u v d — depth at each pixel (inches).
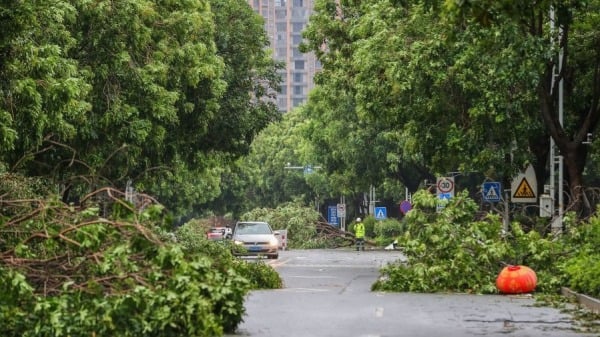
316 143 3395.7
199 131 1977.1
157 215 701.9
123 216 708.0
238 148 2292.1
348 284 1346.0
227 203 5354.3
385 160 3036.4
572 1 987.9
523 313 854.5
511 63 1365.7
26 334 617.3
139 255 717.3
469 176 2901.1
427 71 1555.1
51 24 1257.4
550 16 1521.9
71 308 634.8
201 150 2241.6
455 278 1139.9
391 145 3004.4
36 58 1157.7
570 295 1050.1
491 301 994.1
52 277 711.1
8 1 994.1
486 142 1622.8
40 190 1066.7
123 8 1514.5
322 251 3078.2
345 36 2181.3
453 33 809.5
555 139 1471.5
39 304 618.5
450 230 1167.6
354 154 3058.6
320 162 3526.1
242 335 675.4
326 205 5836.6
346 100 3009.4
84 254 707.4
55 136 1473.9
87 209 734.5
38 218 779.4
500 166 1612.9
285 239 3304.6
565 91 1630.2
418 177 3181.6
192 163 2239.2
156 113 1627.7
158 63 1636.3
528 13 756.0
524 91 1551.4
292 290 1190.3
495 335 684.1
